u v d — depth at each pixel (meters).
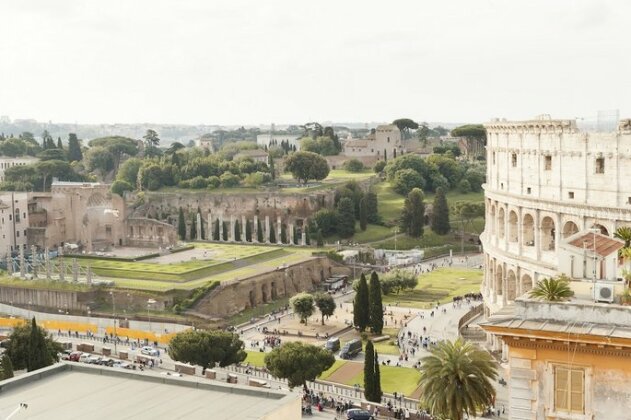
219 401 60.66
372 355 125.12
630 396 49.00
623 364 49.06
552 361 50.88
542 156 141.12
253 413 57.59
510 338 51.66
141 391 63.56
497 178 159.38
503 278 155.00
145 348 166.62
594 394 49.78
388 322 193.12
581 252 68.38
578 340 49.53
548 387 51.00
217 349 145.25
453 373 78.44
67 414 58.69
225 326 199.75
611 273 67.94
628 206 125.44
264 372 152.00
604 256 68.12
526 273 145.12
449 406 78.12
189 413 58.12
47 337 151.25
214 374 139.25
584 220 131.75
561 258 69.31
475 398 78.31
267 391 61.50
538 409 51.25
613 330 49.53
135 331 180.38
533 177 144.12
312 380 135.00
